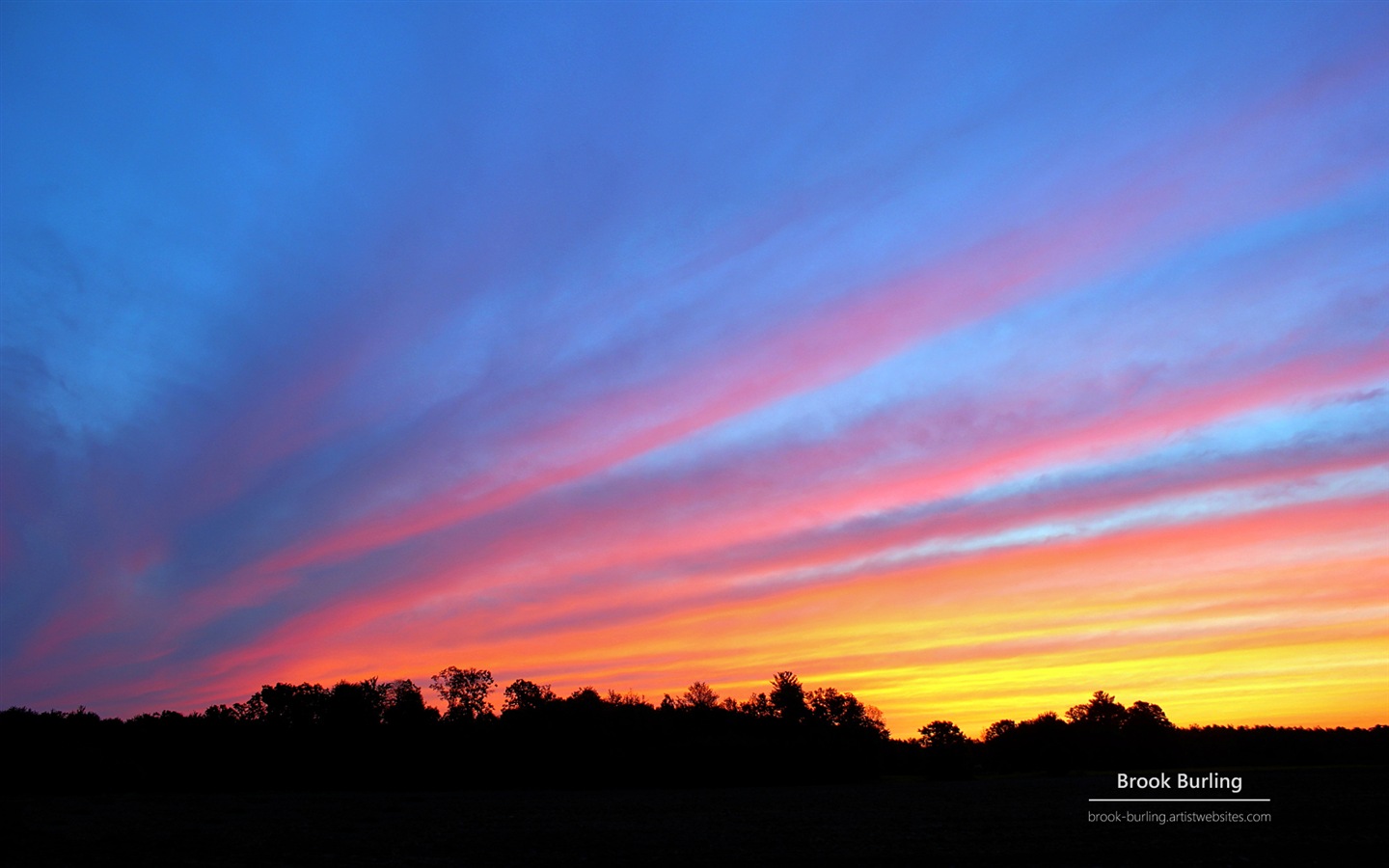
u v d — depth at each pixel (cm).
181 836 4556
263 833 4744
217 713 15062
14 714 11762
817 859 3650
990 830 4816
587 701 15188
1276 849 3803
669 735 13962
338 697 15238
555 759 12450
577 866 3434
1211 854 3691
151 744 12644
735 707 18662
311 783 12125
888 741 16000
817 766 12581
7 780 9962
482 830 4962
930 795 8925
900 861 3597
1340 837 4169
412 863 3509
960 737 16975
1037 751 16412
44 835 4484
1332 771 12306
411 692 15200
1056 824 5141
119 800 8225
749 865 3484
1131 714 17662
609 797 9119
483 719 15450
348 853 3862
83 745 11069
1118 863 3475
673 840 4416
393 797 9238
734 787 11838
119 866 3378
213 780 11781
